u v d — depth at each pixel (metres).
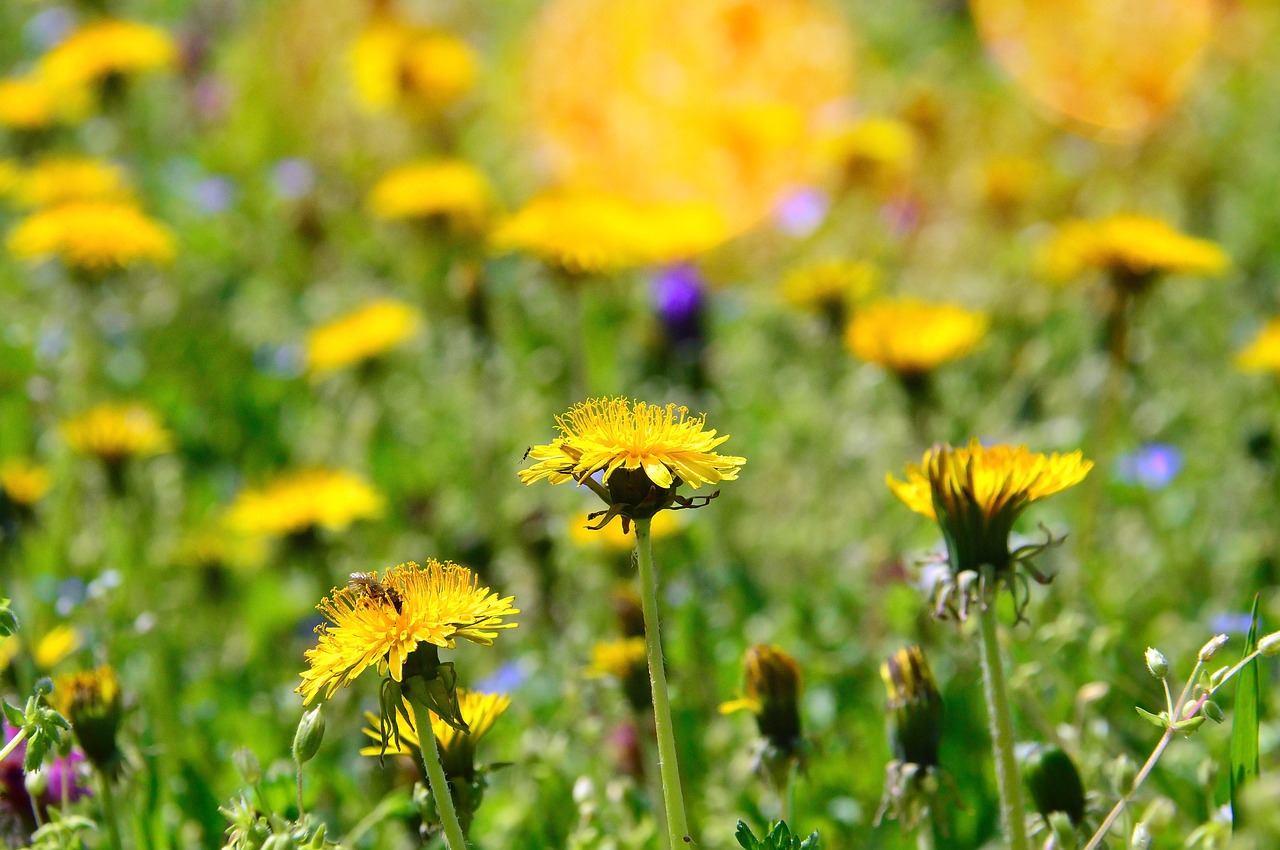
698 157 10.55
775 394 7.39
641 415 2.37
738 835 2.51
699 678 4.55
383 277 8.59
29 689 3.60
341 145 10.70
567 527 5.25
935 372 5.36
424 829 2.65
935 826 3.54
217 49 11.91
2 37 12.30
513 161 11.00
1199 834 2.63
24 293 8.15
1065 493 5.92
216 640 5.46
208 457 6.88
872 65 12.19
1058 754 2.79
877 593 5.16
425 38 10.11
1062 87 11.35
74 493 5.71
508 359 7.45
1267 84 11.39
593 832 3.11
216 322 7.96
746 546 6.18
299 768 2.44
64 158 8.59
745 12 11.86
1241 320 7.57
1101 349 5.79
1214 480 6.22
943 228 9.34
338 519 4.90
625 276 8.04
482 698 2.69
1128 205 9.52
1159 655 2.50
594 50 11.76
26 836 3.12
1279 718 3.84
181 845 3.54
